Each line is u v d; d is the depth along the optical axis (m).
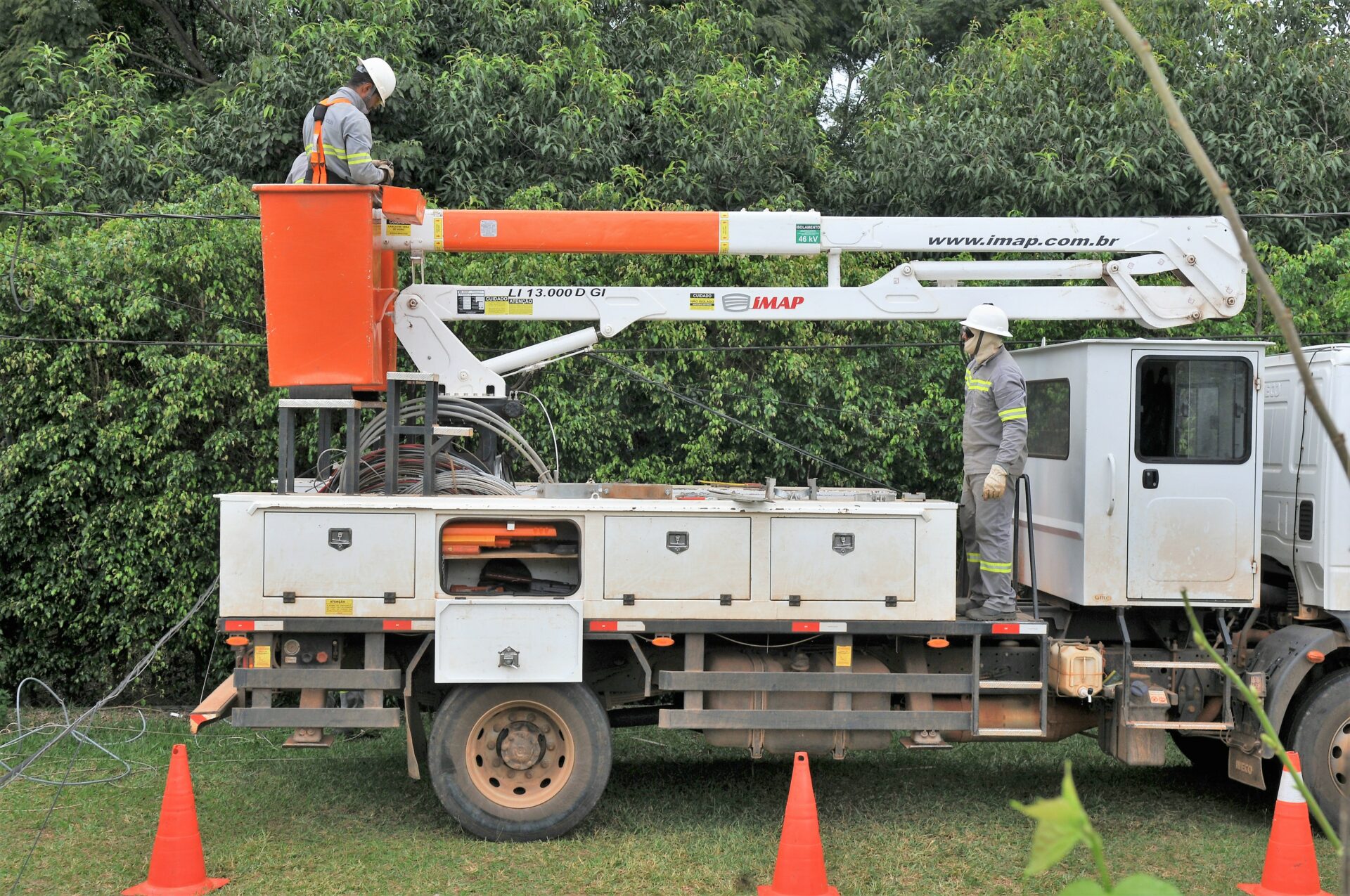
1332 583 6.08
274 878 5.26
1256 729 6.07
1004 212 11.62
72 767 7.12
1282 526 6.47
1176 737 7.59
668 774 7.27
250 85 12.41
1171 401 6.15
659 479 9.16
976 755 7.79
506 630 5.71
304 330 5.93
